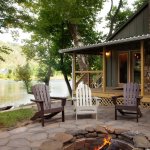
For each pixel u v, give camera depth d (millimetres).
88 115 7492
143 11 12758
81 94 7273
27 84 25078
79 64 18422
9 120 6637
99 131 4594
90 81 13742
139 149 3738
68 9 16438
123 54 13117
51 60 19953
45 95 6949
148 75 11641
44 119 6691
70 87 19734
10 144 4535
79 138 4496
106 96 10180
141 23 12828
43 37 19391
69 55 19438
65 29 19266
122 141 4246
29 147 4352
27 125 6133
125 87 7629
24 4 8258
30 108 9023
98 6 19719
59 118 6957
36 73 26062
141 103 9086
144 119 6848
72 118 7051
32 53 22703
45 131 5488
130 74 12648
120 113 7539
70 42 19688
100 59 21562
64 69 19297
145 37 8742
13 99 19672
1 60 7586
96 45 10727
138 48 12211
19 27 8086
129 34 13414
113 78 13625
